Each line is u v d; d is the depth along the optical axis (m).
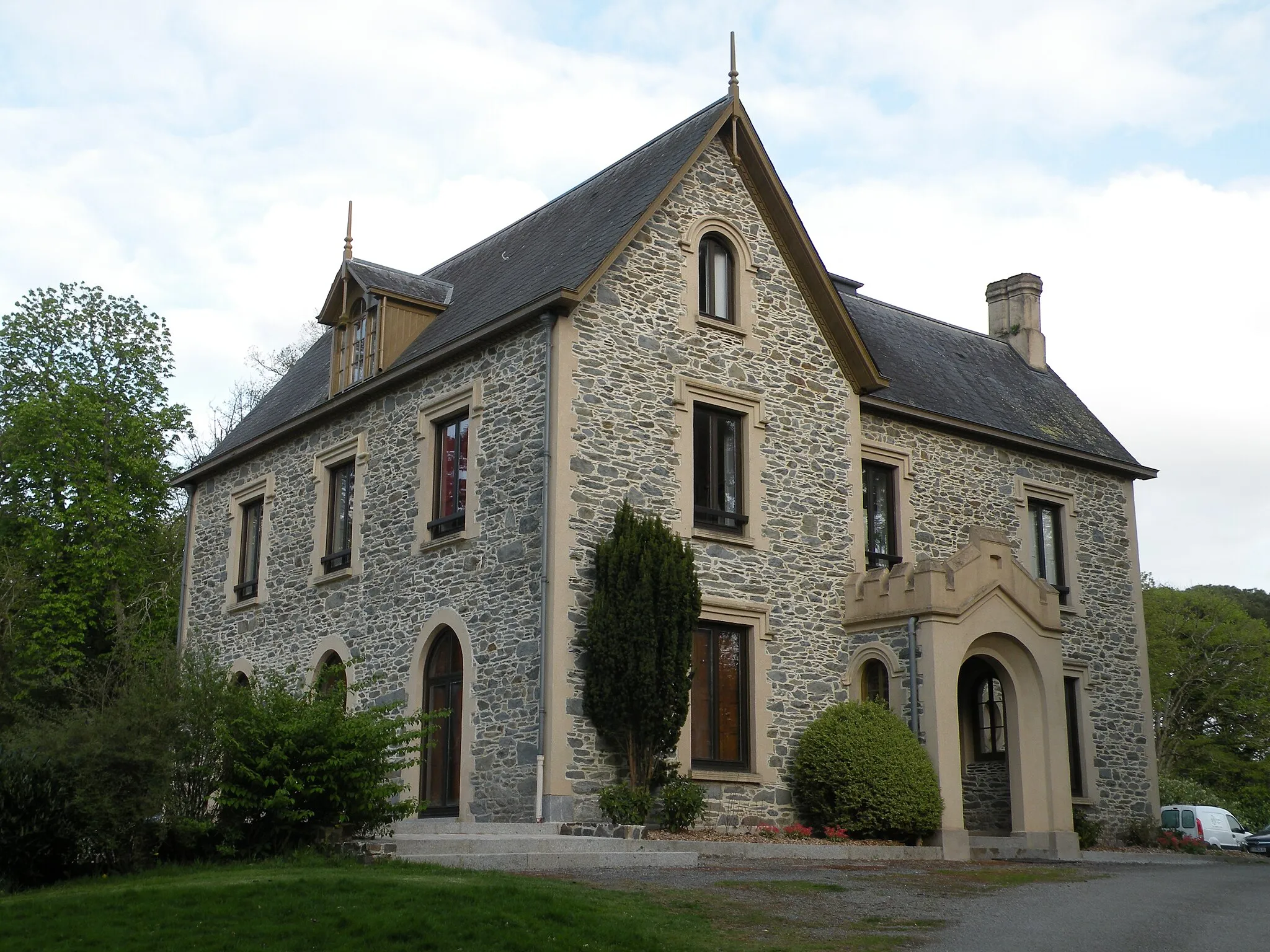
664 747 16.78
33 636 30.14
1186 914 11.84
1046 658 20.08
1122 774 24.25
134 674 13.88
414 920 9.73
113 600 31.17
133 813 12.98
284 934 9.54
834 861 16.19
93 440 31.23
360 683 15.34
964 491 23.30
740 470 19.50
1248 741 48.62
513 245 22.80
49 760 12.99
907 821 17.83
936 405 23.27
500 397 18.41
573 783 16.42
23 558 31.22
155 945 9.36
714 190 19.86
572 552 17.06
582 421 17.55
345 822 13.84
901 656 19.17
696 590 17.20
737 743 18.56
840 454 20.70
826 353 20.91
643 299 18.61
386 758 14.55
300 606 22.33
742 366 19.61
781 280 20.50
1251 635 48.38
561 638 16.70
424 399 20.06
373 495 20.88
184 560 26.78
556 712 16.45
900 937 10.20
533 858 13.83
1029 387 27.17
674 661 16.66
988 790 21.64
